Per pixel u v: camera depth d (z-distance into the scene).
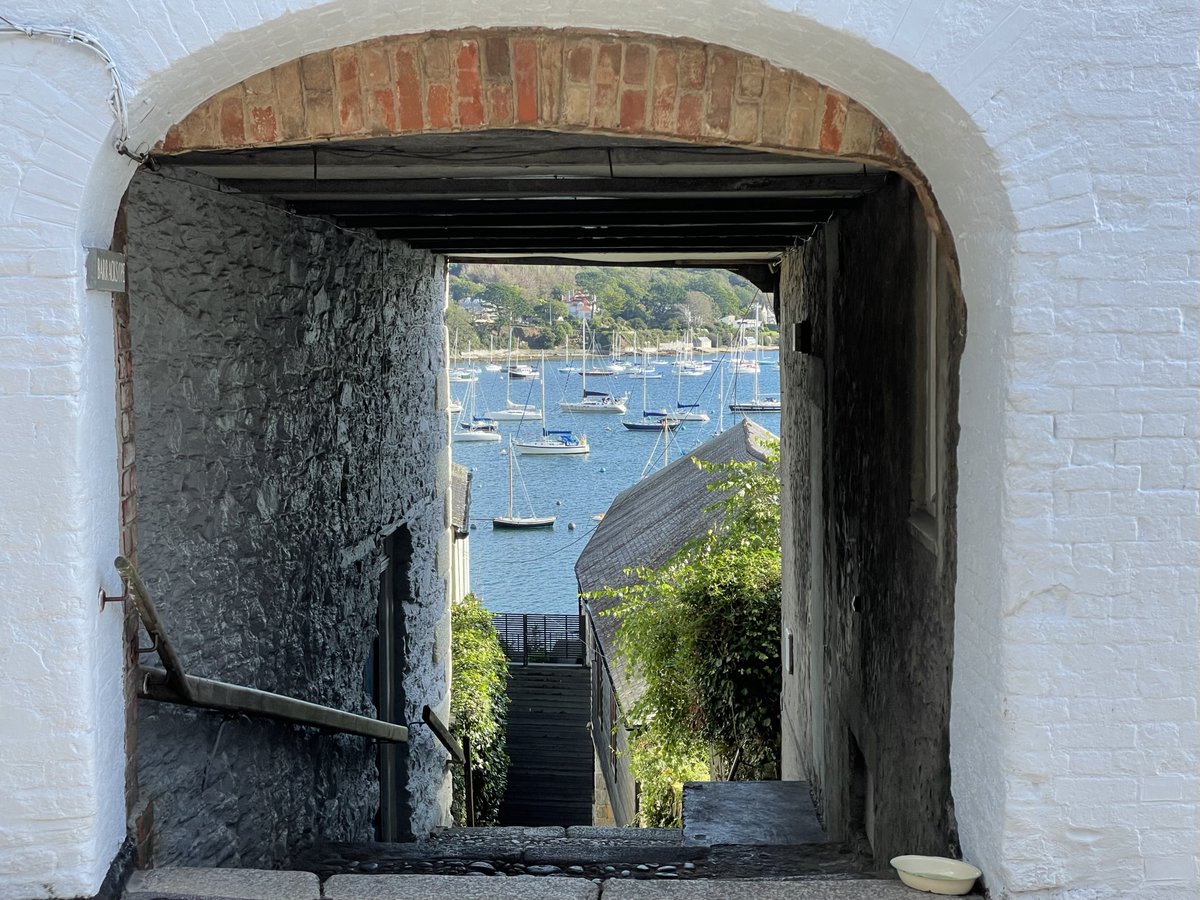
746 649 10.34
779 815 8.02
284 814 5.48
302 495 5.70
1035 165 3.05
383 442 7.32
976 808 3.44
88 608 3.19
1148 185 3.05
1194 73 3.02
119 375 3.56
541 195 4.83
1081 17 3.01
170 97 3.17
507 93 3.34
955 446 3.72
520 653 26.05
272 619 5.29
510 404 98.38
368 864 5.60
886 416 5.29
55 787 3.20
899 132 3.36
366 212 5.67
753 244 8.14
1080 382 3.10
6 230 3.05
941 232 3.59
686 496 23.20
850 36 3.01
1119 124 3.04
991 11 3.00
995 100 3.03
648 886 3.49
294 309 5.55
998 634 3.22
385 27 3.18
